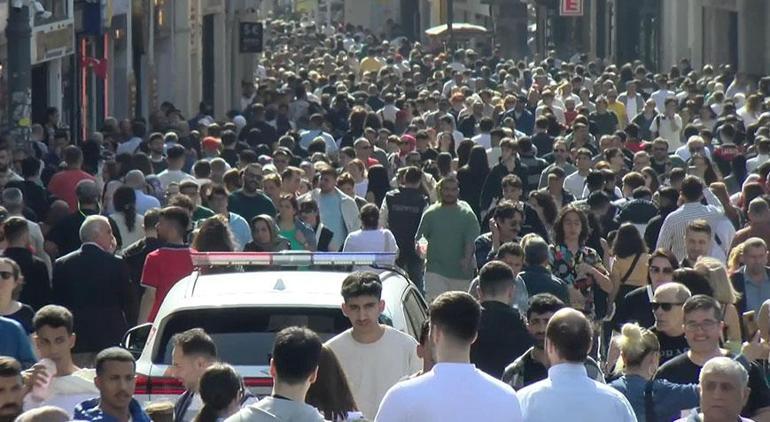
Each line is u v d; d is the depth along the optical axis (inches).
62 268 1283.2
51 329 954.1
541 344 959.6
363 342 992.9
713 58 5477.4
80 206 1542.8
